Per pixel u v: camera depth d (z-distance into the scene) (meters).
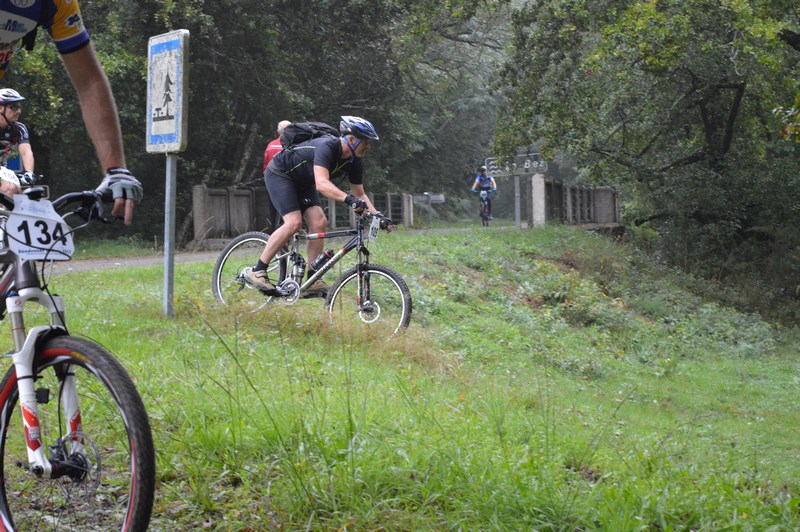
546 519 3.44
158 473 3.77
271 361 6.38
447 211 48.94
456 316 11.43
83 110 2.88
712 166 24.28
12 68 17.70
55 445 2.67
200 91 24.11
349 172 8.30
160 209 25.27
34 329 2.69
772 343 16.81
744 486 4.62
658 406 9.83
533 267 16.73
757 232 24.53
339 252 8.43
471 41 28.98
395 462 3.88
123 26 21.53
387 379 6.33
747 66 20.12
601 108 22.92
